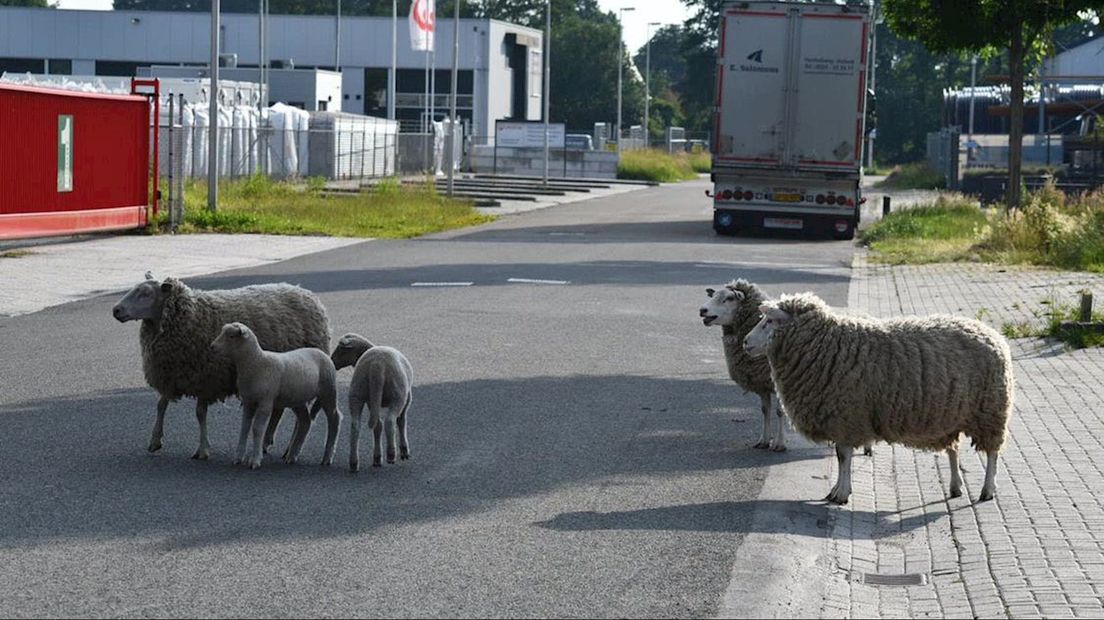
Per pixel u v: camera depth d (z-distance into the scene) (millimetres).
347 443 10039
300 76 71938
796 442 10383
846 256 26984
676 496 8617
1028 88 38906
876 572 7258
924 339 8586
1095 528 7926
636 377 12969
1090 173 48531
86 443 9734
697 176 81062
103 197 26922
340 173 55188
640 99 122875
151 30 82625
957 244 28328
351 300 18062
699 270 23078
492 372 13031
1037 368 13766
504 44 88750
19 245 24859
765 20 30734
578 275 21953
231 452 9633
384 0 128000
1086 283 21094
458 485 8758
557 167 71750
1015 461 9695
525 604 6406
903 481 9250
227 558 7027
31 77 47406
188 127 41906
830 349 8516
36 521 7660
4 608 6203
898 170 74938
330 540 7406
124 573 6742
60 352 13742
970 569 7191
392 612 6254
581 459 9602
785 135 30938
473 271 22328
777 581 6879
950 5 27422
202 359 9352
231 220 30078
